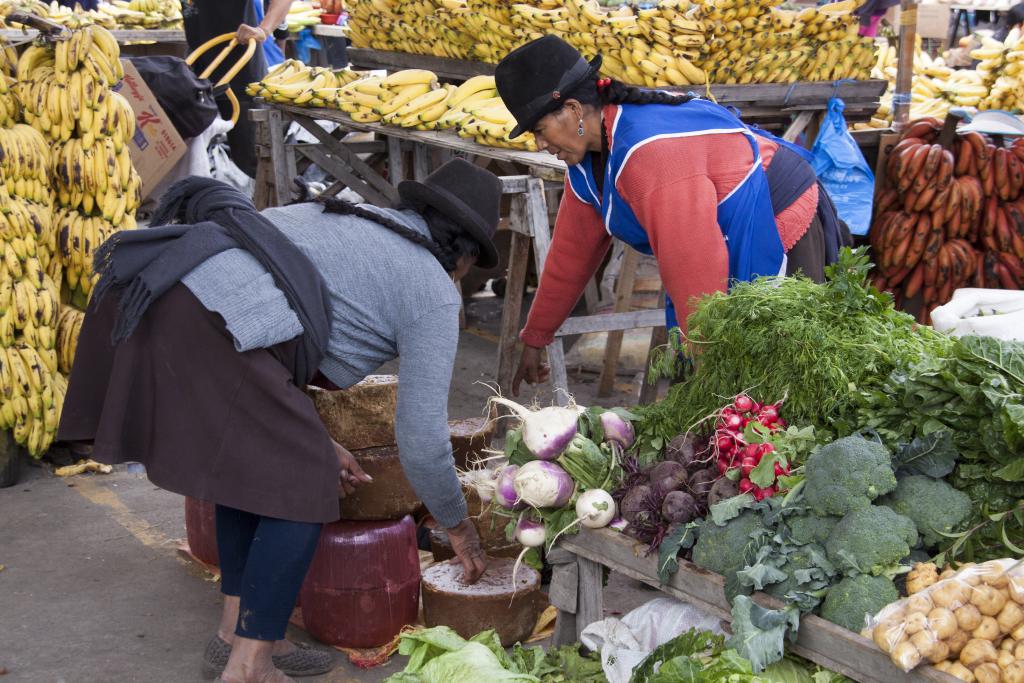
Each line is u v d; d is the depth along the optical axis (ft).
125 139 14.90
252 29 22.24
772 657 6.40
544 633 10.33
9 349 13.96
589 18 16.29
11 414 13.92
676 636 7.63
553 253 11.23
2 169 13.78
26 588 11.44
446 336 8.46
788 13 16.37
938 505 6.75
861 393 7.43
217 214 8.39
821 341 7.68
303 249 8.28
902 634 6.02
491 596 9.71
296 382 8.44
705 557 7.19
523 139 15.07
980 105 23.85
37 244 14.21
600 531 8.02
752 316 7.97
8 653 10.12
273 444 8.10
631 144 9.54
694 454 8.09
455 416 16.80
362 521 10.11
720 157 9.71
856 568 6.51
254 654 8.51
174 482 8.14
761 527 7.04
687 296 9.51
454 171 8.73
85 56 14.38
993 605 6.03
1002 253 15.43
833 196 15.53
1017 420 6.46
